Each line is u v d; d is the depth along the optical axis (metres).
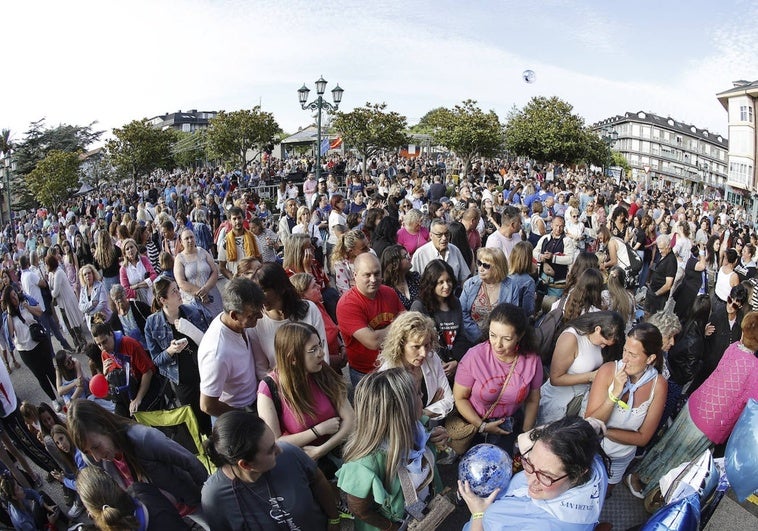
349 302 3.91
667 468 3.49
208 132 38.25
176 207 16.86
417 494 2.65
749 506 3.63
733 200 50.62
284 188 15.21
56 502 4.07
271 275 3.44
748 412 3.14
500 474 2.38
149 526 2.34
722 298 6.68
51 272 6.96
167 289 4.03
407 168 30.12
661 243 6.98
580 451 2.11
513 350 3.33
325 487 2.58
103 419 2.65
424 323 3.10
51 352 5.74
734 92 49.09
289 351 2.79
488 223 9.95
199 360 3.26
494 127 33.38
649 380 3.12
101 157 62.25
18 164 61.53
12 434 4.19
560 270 6.24
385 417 2.44
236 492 2.30
